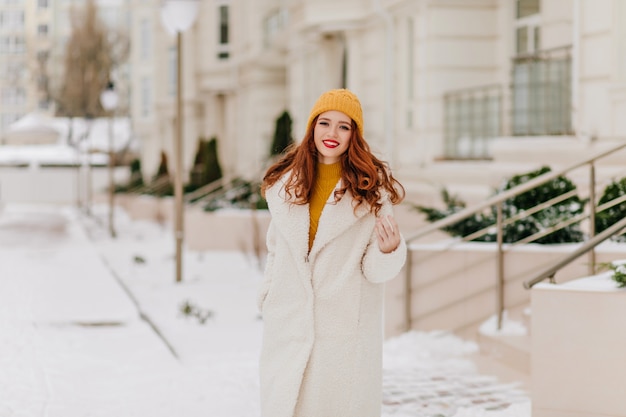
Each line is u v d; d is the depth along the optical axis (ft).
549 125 42.42
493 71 54.13
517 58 42.70
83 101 177.37
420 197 50.49
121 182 144.36
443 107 53.98
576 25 37.91
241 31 101.09
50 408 19.44
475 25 54.08
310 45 73.97
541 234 26.22
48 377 22.43
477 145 52.95
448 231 29.94
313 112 13.38
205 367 23.99
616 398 16.92
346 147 13.30
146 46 152.05
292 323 13.03
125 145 157.07
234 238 58.08
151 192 99.91
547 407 17.43
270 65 92.22
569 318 17.21
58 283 41.93
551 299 17.34
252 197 60.44
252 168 84.89
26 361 24.25
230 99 108.27
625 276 17.33
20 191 165.37
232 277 44.73
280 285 13.15
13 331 28.71
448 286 26.71
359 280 13.01
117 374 23.00
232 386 21.63
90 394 20.83
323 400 12.86
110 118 80.64
